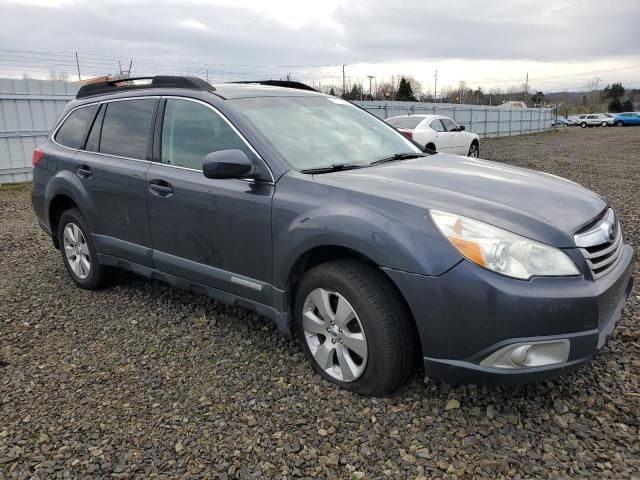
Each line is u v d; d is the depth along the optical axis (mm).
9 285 5043
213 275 3523
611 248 2801
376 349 2748
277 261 3105
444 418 2730
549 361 2479
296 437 2635
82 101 4789
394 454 2490
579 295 2438
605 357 3262
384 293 2736
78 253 4754
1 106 12906
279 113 3625
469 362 2555
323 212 2869
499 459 2430
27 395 3094
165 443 2627
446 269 2500
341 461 2459
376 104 25656
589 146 24031
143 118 4039
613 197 9203
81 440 2670
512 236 2490
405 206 2689
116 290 4758
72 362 3477
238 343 3637
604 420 2664
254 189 3209
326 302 2969
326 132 3672
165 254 3838
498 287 2412
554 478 2301
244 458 2504
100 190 4234
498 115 35250
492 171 3418
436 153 4129
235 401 2953
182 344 3660
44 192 4859
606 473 2312
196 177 3541
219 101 3553
